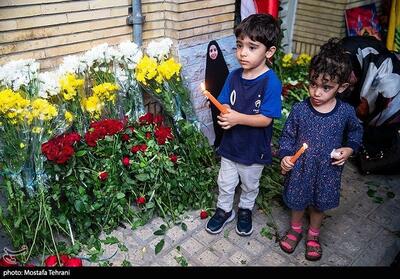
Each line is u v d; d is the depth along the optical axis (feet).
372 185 8.92
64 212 6.64
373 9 13.37
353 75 9.61
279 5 12.28
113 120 7.29
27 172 6.76
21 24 6.72
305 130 6.12
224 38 9.36
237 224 7.25
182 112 8.85
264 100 6.22
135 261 6.59
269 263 6.67
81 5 7.32
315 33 12.99
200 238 7.14
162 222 7.48
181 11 8.24
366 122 9.58
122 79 8.07
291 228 7.06
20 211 6.33
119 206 7.11
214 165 8.59
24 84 6.77
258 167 6.73
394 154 8.83
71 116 7.05
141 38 8.29
